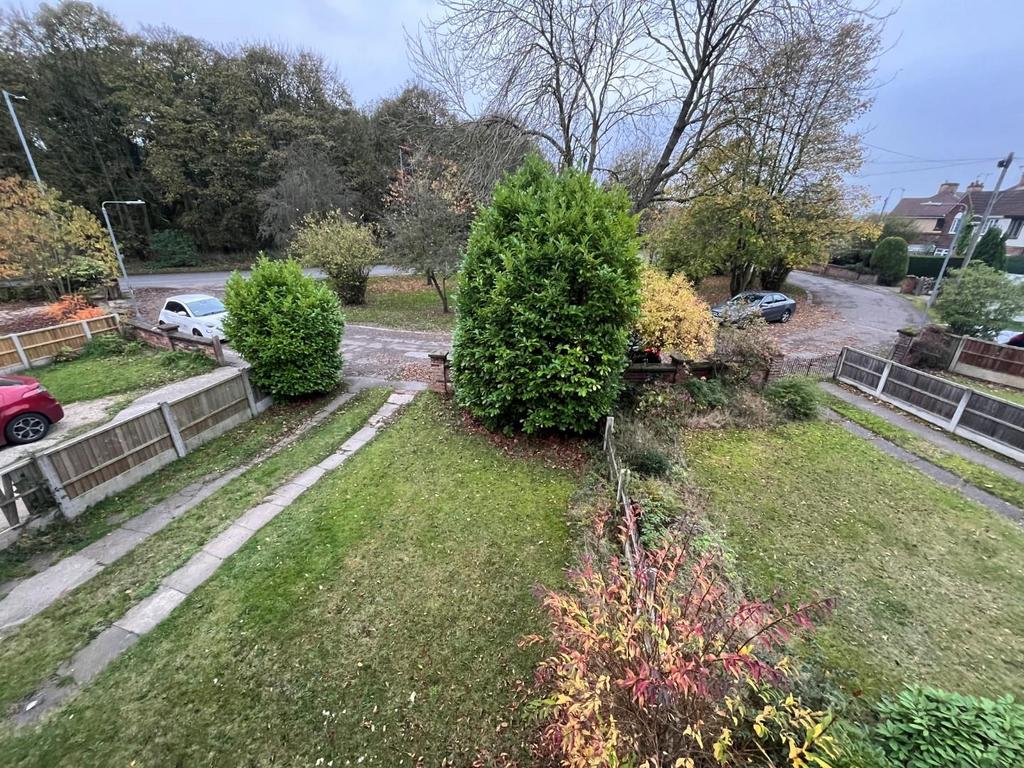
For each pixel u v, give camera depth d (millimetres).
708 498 6379
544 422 7250
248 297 8875
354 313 20281
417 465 7121
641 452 6711
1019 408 7875
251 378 9227
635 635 2455
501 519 5770
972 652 4094
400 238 19766
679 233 21781
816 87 16875
